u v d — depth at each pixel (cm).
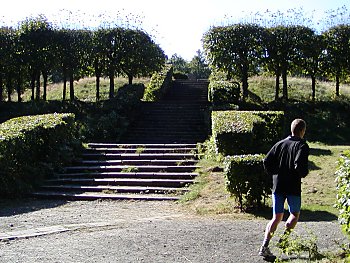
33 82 2294
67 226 785
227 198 990
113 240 678
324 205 918
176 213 920
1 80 2294
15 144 1133
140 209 970
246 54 2208
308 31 2188
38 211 945
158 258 591
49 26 2252
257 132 1369
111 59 2272
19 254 609
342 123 2005
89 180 1193
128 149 1438
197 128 1786
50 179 1220
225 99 1939
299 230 718
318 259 541
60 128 1384
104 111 1959
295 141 605
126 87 2173
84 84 2792
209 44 2253
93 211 948
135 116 1909
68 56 2225
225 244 653
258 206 894
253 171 881
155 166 1277
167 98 2488
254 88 2503
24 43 2191
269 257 585
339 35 2177
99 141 1666
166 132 1759
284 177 598
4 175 1085
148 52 2328
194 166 1259
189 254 608
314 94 2236
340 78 2294
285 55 2180
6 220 849
